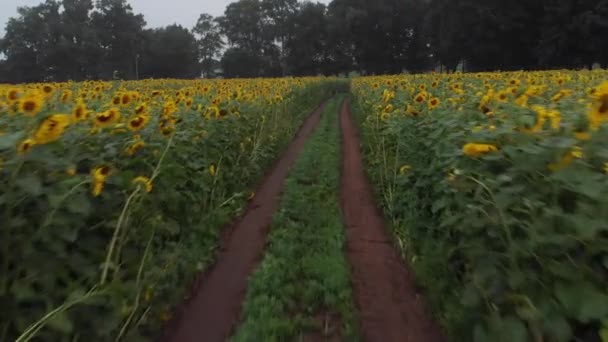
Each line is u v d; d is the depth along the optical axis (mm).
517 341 2645
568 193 2820
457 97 6930
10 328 2754
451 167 3781
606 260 2422
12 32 74875
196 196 5688
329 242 5828
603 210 2482
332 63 84375
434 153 4934
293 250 5551
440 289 4312
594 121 2895
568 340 2479
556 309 2549
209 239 5750
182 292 4547
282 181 9211
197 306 4512
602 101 2836
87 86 13867
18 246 2736
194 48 92688
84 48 74938
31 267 2744
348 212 7293
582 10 42219
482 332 2984
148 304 3902
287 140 13352
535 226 2689
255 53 95000
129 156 4078
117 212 3523
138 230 3850
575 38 42500
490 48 48188
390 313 4375
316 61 85562
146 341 3598
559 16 43094
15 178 2666
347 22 72812
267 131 11234
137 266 3680
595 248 2449
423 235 5410
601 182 2625
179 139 5105
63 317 2668
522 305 2750
